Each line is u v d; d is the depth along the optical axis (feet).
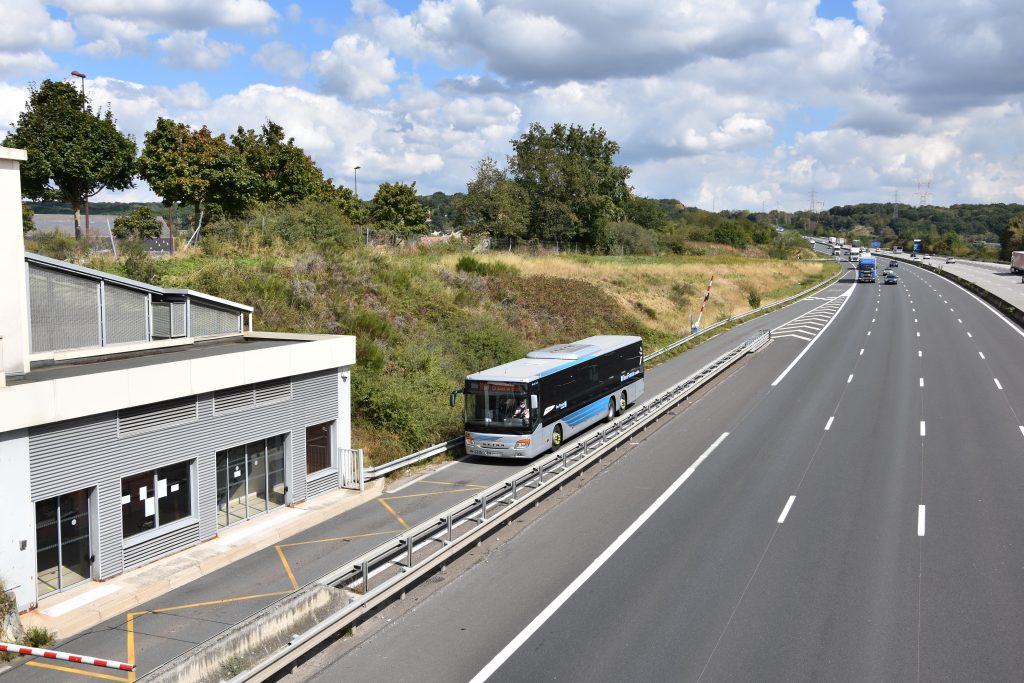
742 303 231.91
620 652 38.65
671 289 207.41
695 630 40.88
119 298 61.31
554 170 252.42
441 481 72.08
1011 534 54.70
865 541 53.67
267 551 55.21
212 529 56.70
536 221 250.16
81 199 117.50
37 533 45.47
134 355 61.41
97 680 36.81
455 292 135.95
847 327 182.60
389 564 50.47
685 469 73.36
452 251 174.19
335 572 42.78
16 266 49.52
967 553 51.24
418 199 233.55
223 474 58.44
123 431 49.83
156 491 52.75
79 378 46.16
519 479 60.13
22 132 109.29
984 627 40.78
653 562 50.65
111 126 115.96
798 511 60.34
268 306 98.02
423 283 130.72
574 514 61.21
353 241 140.67
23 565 43.62
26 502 43.75
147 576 49.42
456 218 224.53
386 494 68.54
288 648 36.40
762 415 96.02
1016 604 43.52
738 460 75.87
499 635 40.91
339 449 69.67
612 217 313.32
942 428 87.20
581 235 266.77
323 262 120.06
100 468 48.32
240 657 35.99
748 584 46.78
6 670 37.86
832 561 50.21
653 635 40.40
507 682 36.04
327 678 36.81
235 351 64.08
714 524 57.82
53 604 45.03
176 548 53.67
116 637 41.81
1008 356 136.98
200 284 97.45
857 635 40.01
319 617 40.93
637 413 87.71
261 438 61.11
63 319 57.00
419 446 81.15
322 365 66.44
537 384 77.10
